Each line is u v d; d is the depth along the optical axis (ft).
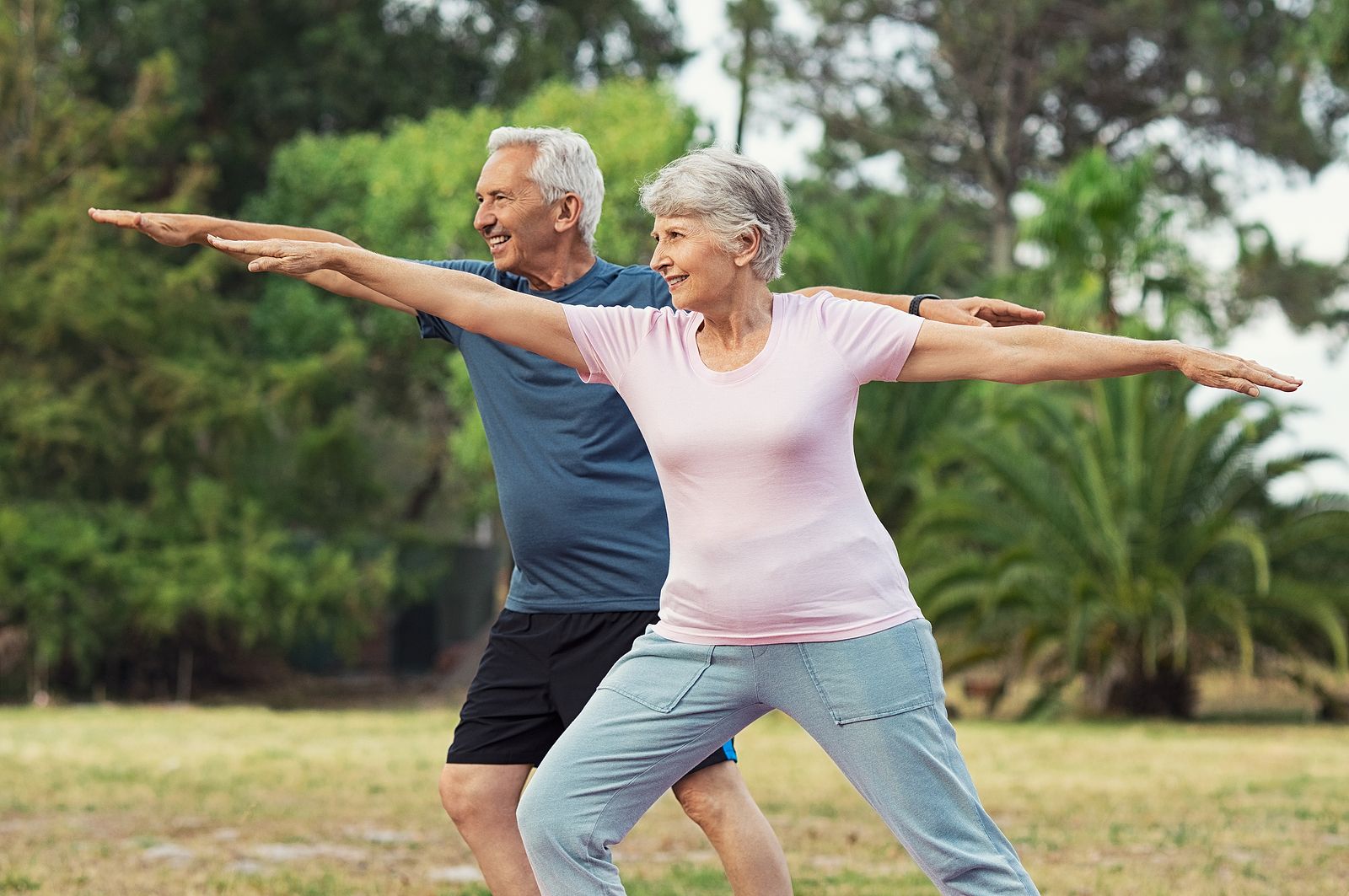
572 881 11.14
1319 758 39.47
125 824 25.34
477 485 85.71
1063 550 64.08
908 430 72.18
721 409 10.69
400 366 94.79
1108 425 63.98
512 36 100.01
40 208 79.92
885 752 10.64
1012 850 10.70
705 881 19.88
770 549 10.70
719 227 10.75
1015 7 121.80
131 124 81.61
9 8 80.89
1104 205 76.89
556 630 13.62
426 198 79.87
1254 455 63.26
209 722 51.55
